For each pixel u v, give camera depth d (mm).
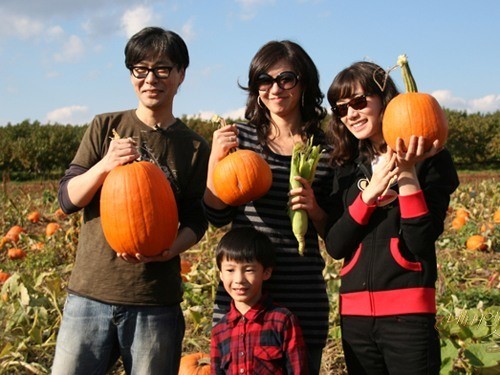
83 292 3373
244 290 3398
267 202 3629
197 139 3650
